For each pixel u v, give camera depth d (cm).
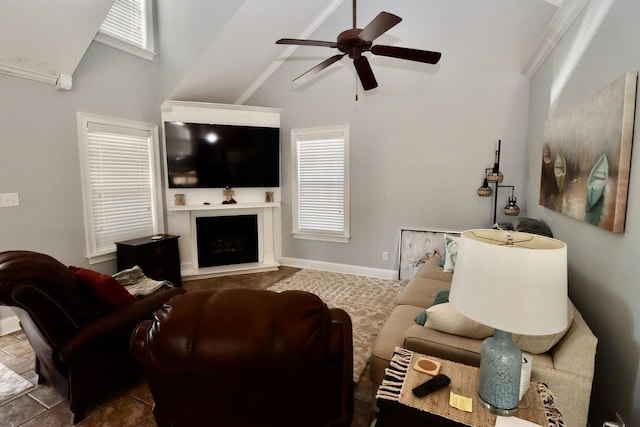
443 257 337
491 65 349
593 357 130
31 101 291
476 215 373
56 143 311
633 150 137
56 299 165
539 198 287
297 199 466
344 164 429
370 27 213
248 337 94
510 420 108
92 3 282
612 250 153
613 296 152
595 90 178
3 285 150
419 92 382
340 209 442
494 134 355
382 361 170
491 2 340
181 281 407
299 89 443
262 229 467
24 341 270
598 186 162
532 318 94
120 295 194
